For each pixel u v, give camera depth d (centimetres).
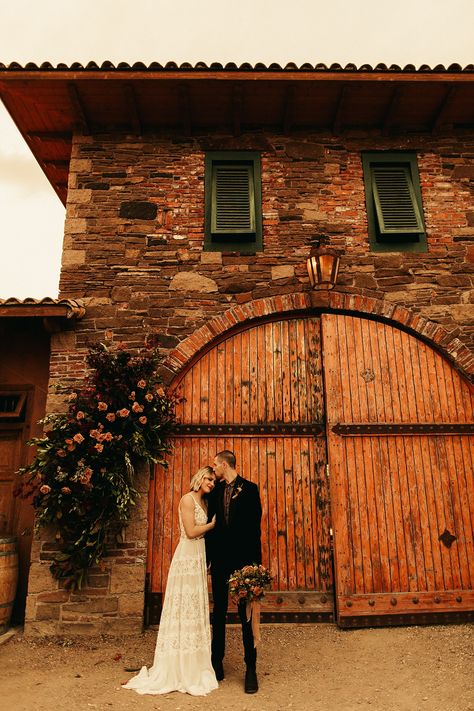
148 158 650
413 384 592
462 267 624
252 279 611
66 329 589
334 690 372
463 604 532
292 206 639
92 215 625
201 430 569
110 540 520
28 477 594
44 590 507
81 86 609
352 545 539
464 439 579
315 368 596
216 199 638
